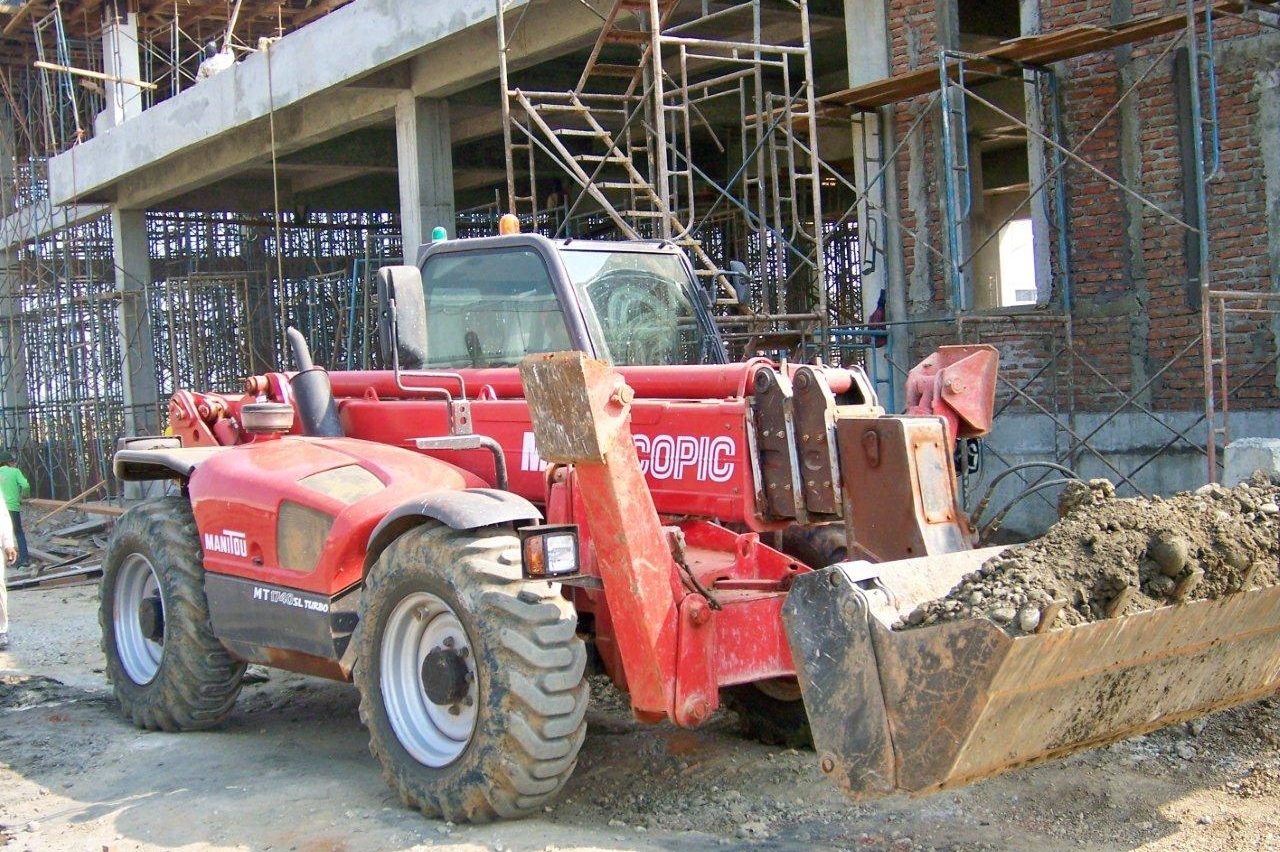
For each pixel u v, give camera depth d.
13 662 9.33
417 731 5.32
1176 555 4.13
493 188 23.70
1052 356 11.55
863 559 4.93
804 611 4.20
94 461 22.83
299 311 23.88
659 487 5.44
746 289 11.65
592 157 12.82
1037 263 11.72
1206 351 8.89
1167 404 11.12
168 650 6.71
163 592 6.73
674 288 6.65
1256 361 10.59
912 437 4.84
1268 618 4.60
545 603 4.86
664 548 4.76
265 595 6.14
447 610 5.18
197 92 17.50
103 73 21.86
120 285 22.42
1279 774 5.31
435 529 5.21
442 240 6.75
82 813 5.49
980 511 6.17
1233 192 10.68
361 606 5.42
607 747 6.15
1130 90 10.62
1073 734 4.20
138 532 6.95
